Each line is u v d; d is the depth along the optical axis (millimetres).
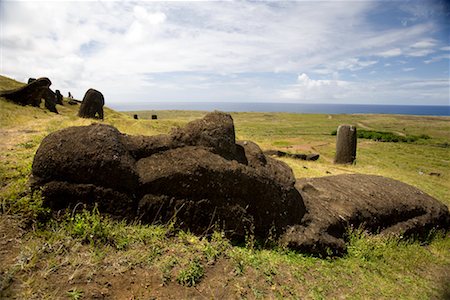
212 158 4363
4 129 9641
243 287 3412
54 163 3701
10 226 3303
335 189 6180
